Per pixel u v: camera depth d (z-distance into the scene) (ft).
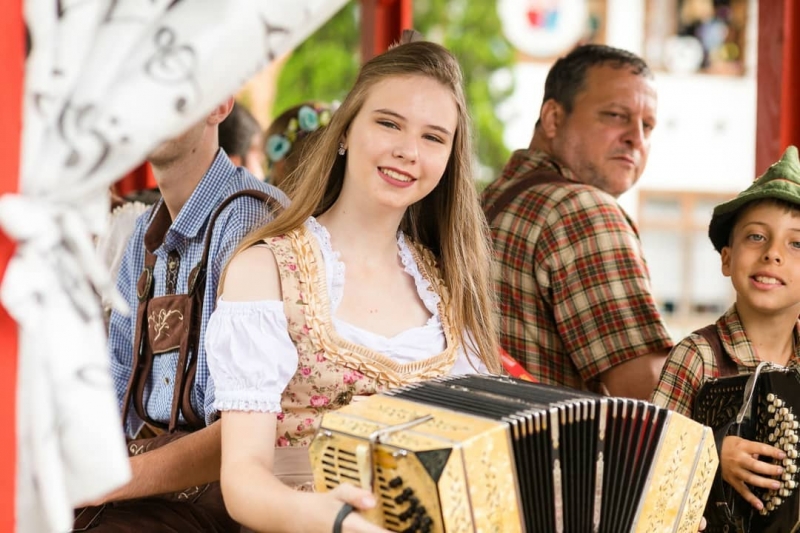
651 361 11.65
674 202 68.85
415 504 6.94
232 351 8.38
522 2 69.26
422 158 8.98
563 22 69.05
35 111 5.98
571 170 13.10
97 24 6.15
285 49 6.69
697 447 7.98
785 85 12.98
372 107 8.99
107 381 6.20
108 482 6.12
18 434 6.05
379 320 9.17
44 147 6.07
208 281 10.04
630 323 11.69
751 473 9.20
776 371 9.38
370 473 7.12
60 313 6.07
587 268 11.82
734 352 10.35
